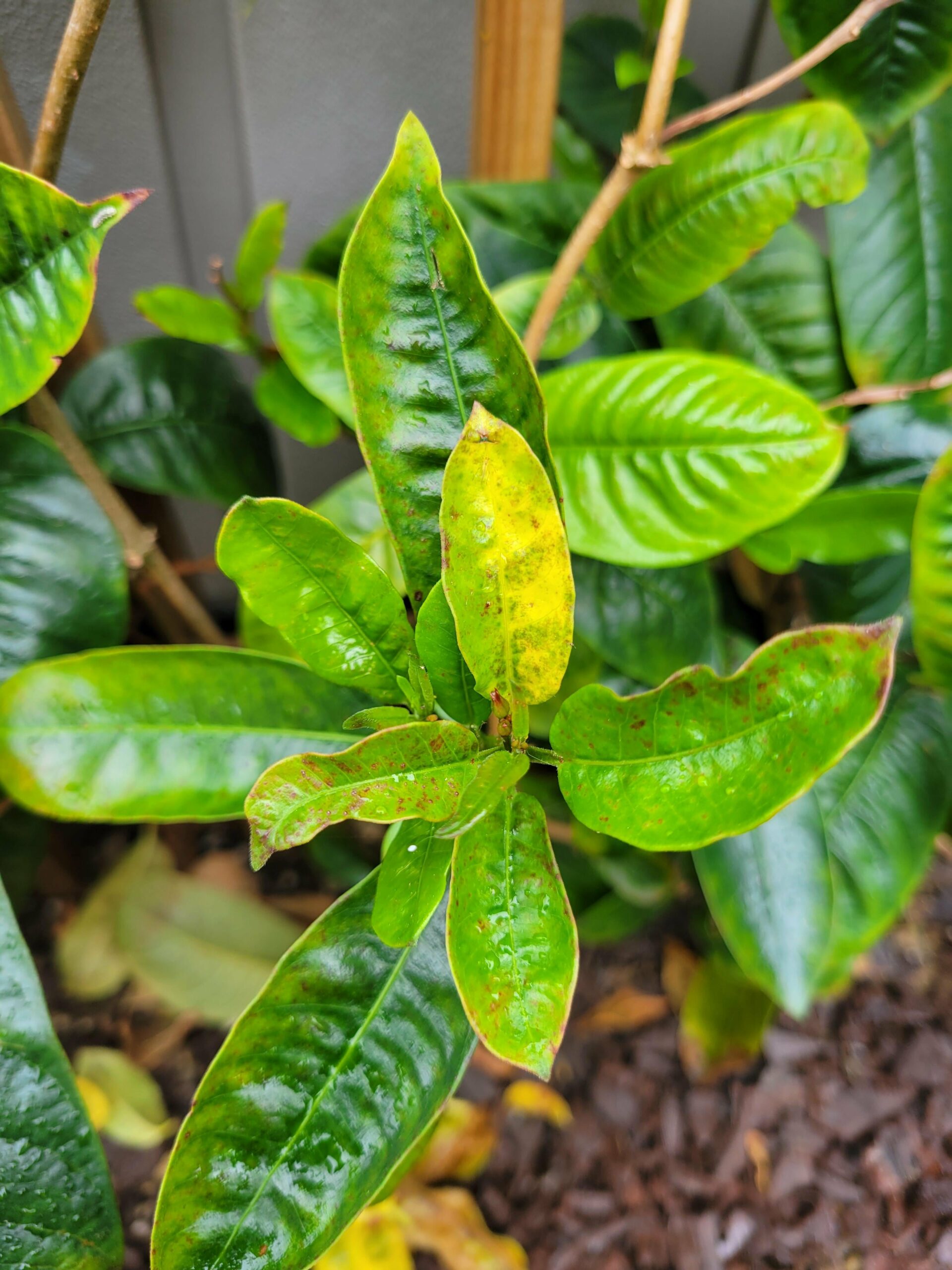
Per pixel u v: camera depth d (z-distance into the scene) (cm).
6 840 47
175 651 30
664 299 37
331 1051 26
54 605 37
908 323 40
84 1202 28
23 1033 28
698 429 32
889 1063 56
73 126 44
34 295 26
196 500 46
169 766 30
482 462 20
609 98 47
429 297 24
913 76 36
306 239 53
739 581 54
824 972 47
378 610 24
